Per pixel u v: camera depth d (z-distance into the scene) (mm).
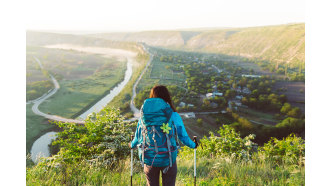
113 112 5035
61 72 188375
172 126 2035
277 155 4426
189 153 5934
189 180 3121
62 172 3371
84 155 4457
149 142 1986
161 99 2082
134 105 106188
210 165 4109
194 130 76125
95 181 3145
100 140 4637
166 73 169000
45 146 65625
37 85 143500
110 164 3873
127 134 4570
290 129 75750
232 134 5340
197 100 107938
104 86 148875
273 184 3068
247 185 3000
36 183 2975
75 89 142625
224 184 2914
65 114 100188
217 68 190000
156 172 2037
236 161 4371
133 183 3031
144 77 157875
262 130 77250
